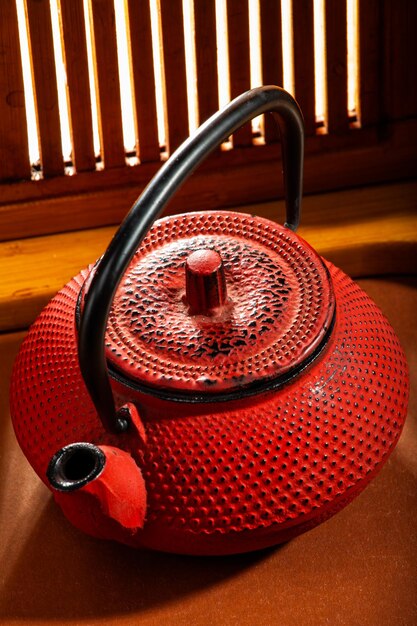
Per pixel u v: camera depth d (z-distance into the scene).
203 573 0.99
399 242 1.32
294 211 0.98
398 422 0.91
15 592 0.98
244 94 0.81
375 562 0.99
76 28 1.20
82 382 0.89
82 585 0.98
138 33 1.23
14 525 1.05
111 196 1.34
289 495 0.84
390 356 0.94
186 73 1.28
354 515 1.03
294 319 0.88
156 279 0.92
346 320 0.93
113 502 0.79
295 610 0.95
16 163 1.29
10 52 1.20
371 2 1.28
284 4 1.30
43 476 0.90
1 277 1.28
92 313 0.73
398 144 1.39
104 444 0.86
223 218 0.98
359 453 0.87
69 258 1.32
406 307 1.30
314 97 1.34
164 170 0.75
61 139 1.29
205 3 1.23
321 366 0.87
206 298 0.87
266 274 0.92
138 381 0.84
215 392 0.83
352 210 1.38
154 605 0.96
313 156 1.38
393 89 1.34
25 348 0.97
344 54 1.31
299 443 0.84
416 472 1.08
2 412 1.17
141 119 1.29
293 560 0.99
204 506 0.84
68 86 1.24
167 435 0.84
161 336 0.87
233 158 1.35
